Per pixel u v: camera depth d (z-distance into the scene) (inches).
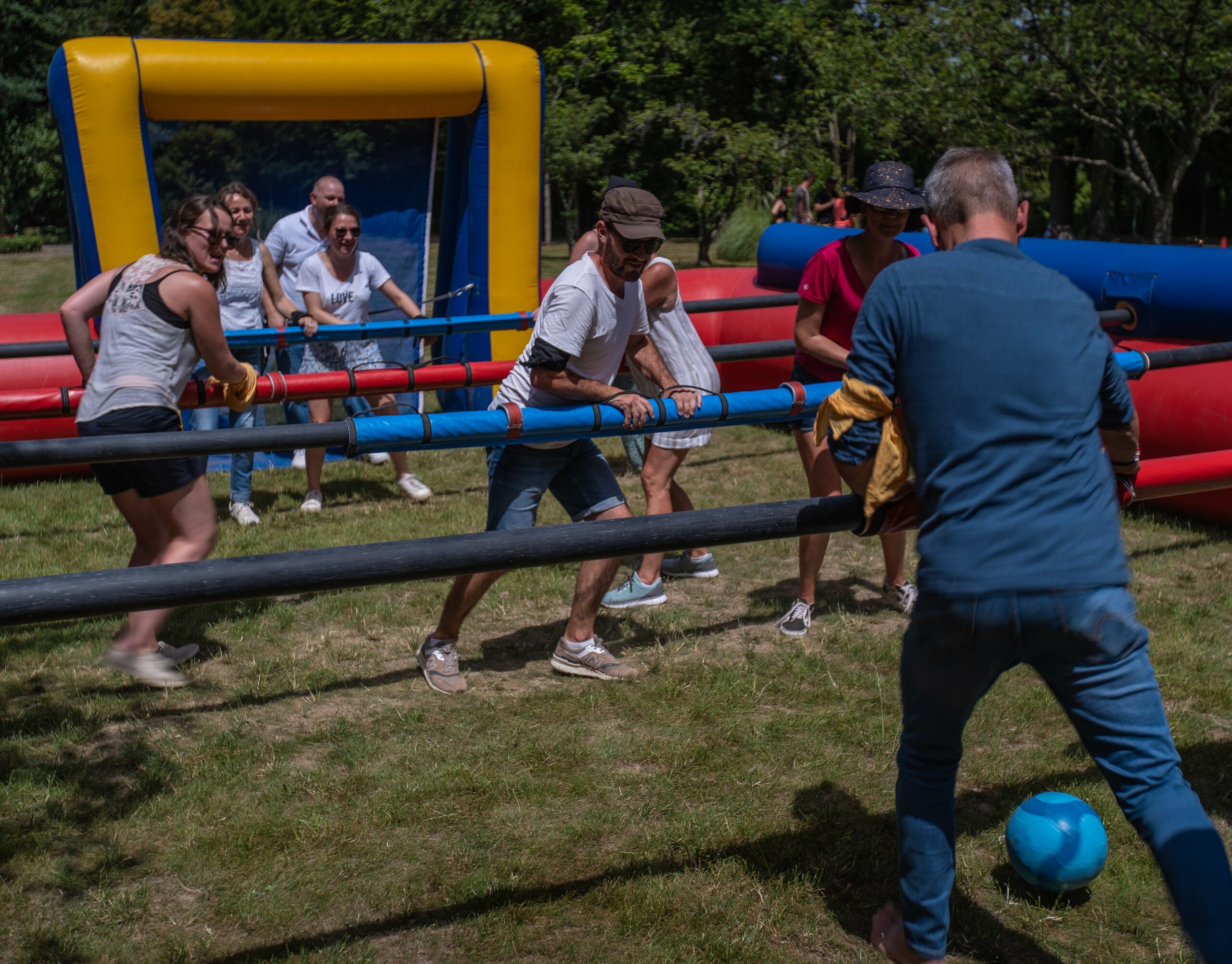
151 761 149.4
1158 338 276.8
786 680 175.3
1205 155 1256.2
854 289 178.2
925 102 752.3
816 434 98.1
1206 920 85.0
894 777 145.1
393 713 163.8
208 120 313.9
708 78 1011.9
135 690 173.0
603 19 860.0
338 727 159.2
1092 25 705.0
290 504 285.6
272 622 200.7
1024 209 108.8
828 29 913.5
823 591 218.1
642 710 164.9
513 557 91.7
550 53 732.7
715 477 306.8
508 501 167.0
